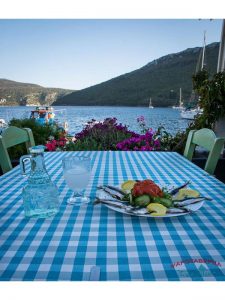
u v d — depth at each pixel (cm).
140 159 158
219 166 229
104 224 77
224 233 72
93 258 60
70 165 92
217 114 284
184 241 68
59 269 56
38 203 81
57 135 333
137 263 58
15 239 69
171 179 119
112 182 114
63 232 72
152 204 80
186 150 177
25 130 179
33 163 86
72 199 94
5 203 91
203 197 90
